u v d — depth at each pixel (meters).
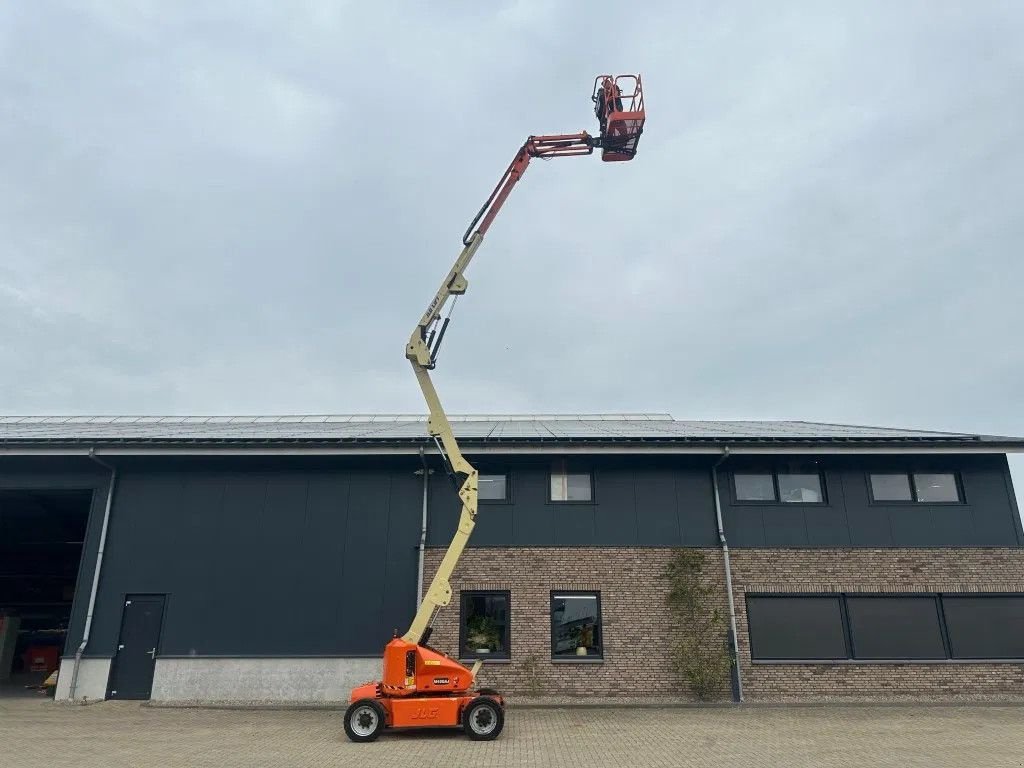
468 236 12.91
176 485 16.72
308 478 16.70
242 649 15.64
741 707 14.45
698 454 16.17
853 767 9.05
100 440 16.19
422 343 12.84
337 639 15.68
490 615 15.69
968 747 10.33
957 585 15.66
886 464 16.53
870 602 15.66
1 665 21.23
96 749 10.49
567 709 14.33
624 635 15.42
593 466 16.62
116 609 15.96
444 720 11.09
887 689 15.08
